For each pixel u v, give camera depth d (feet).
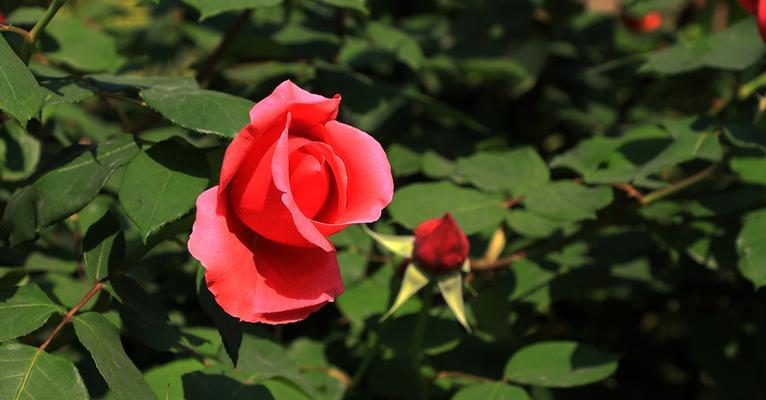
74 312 1.94
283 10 3.39
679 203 2.73
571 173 2.86
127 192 1.84
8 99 1.79
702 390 3.34
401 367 2.57
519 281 2.68
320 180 1.76
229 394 2.10
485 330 2.65
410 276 2.30
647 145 2.65
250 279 1.78
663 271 3.12
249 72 2.93
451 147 3.18
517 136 3.77
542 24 3.86
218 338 2.31
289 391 2.19
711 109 3.50
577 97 3.80
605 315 3.47
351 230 2.74
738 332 2.99
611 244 2.95
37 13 2.71
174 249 2.55
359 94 2.77
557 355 2.44
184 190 1.85
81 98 1.96
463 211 2.57
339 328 2.81
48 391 1.82
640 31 3.97
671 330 3.57
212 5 2.13
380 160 1.82
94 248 1.99
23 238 1.90
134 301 1.98
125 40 3.58
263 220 1.77
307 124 1.81
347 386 2.56
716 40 2.71
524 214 2.66
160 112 1.90
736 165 2.61
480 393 2.36
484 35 3.60
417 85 3.53
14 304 1.90
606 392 3.00
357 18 3.37
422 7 4.05
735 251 2.68
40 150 2.52
